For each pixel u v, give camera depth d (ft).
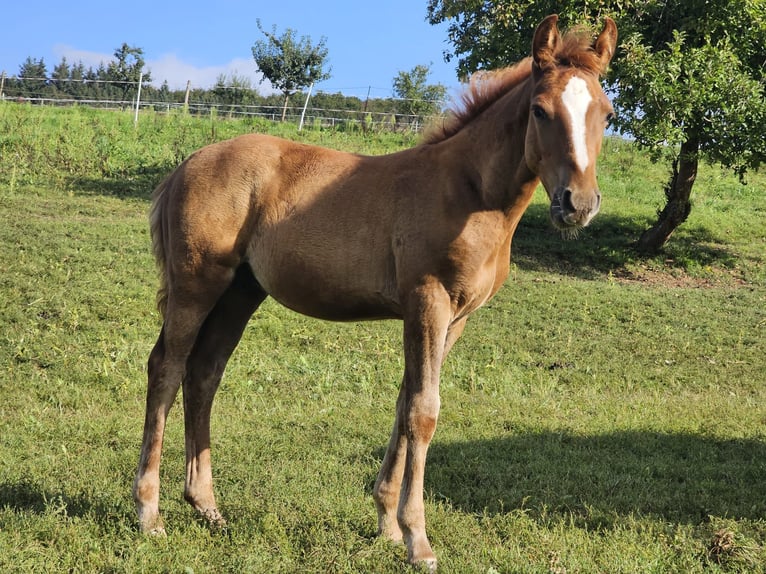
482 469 17.07
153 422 13.51
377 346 29.68
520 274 43.83
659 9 46.96
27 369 24.64
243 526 13.29
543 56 11.69
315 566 11.85
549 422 21.59
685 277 48.67
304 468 16.89
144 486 13.15
